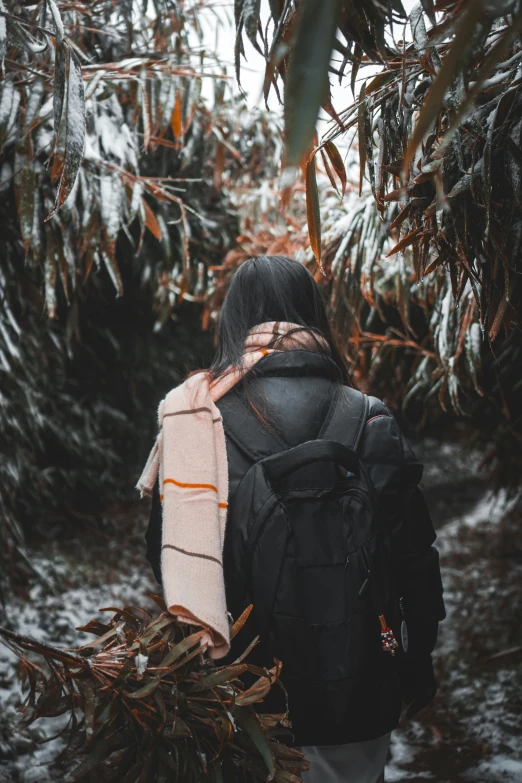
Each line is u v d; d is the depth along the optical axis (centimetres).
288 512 125
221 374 138
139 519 739
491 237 133
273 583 122
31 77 209
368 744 135
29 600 460
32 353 454
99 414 701
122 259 462
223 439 129
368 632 124
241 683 119
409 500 137
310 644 122
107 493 713
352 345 306
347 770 133
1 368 303
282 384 135
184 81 252
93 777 119
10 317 278
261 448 130
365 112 131
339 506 127
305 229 323
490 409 393
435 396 378
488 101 132
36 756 278
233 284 148
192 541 119
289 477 127
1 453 407
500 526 726
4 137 206
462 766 285
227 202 477
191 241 405
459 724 320
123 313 634
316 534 125
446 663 394
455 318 247
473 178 130
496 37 124
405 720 333
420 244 150
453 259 149
